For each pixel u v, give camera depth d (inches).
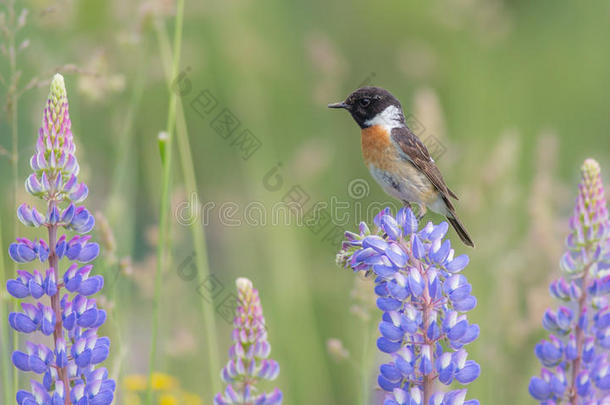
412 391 198.8
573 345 202.8
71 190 201.3
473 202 492.7
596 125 723.4
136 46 437.7
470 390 409.1
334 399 458.3
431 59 657.0
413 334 204.4
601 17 790.5
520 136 629.9
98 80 382.6
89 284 200.2
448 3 676.1
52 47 439.5
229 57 589.0
